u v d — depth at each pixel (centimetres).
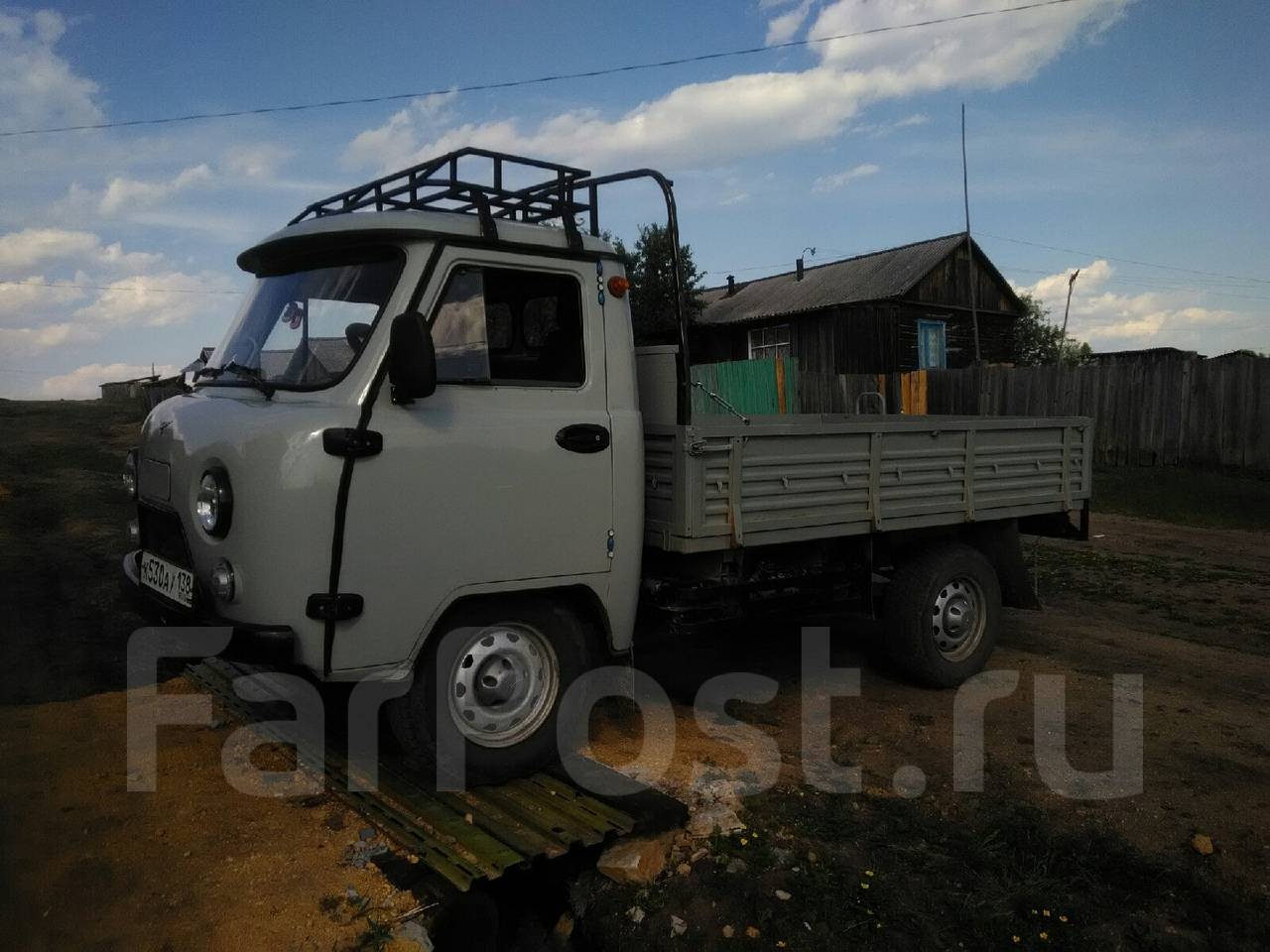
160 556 437
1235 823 431
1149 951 342
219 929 318
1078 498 694
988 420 624
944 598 607
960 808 440
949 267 2814
